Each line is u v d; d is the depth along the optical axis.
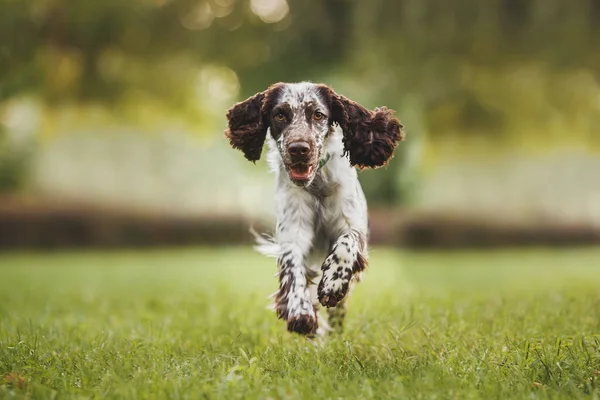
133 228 19.88
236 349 4.42
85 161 22.39
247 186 22.44
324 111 4.50
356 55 21.56
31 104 21.50
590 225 20.08
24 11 19.91
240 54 23.22
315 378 3.54
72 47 21.41
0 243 18.92
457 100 21.14
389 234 19.11
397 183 20.48
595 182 22.45
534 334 4.49
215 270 13.40
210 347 4.45
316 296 4.61
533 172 22.41
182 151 23.23
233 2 23.09
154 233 20.06
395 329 4.43
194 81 23.05
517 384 3.40
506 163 22.20
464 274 11.59
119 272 12.98
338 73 22.52
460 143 21.92
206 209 22.22
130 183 22.72
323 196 4.57
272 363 3.93
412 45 20.80
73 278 11.68
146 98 22.56
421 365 3.77
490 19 20.39
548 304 5.97
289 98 4.48
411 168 20.53
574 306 5.63
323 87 4.59
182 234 20.28
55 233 19.22
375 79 21.08
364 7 21.27
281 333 4.96
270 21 23.72
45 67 20.53
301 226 4.52
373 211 20.44
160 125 23.12
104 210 20.03
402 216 19.45
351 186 4.63
